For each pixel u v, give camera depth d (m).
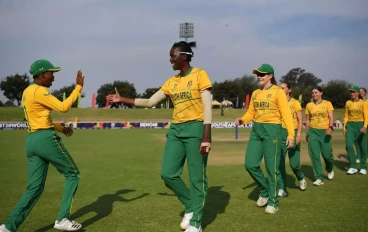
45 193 6.25
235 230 4.25
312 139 7.25
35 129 3.99
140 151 13.12
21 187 6.79
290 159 6.51
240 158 11.24
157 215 4.86
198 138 4.18
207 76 4.16
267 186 5.29
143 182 7.25
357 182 7.32
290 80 91.62
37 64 4.04
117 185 6.95
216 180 7.51
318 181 7.02
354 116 8.39
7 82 59.00
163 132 25.52
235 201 5.69
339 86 61.31
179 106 4.23
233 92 69.50
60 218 4.10
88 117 42.59
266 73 5.25
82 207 5.29
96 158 11.10
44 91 3.96
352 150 8.37
